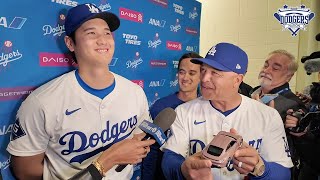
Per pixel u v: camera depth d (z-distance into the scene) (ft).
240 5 10.23
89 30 3.55
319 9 9.05
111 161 3.36
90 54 3.57
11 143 3.45
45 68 4.06
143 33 6.10
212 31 11.05
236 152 2.93
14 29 3.64
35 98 3.40
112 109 3.89
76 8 3.66
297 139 4.73
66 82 3.64
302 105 5.47
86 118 3.67
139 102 4.30
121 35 5.45
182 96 6.44
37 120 3.37
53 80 3.76
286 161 3.62
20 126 3.38
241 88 8.00
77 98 3.63
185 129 3.99
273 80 6.12
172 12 7.16
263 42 9.92
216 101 3.86
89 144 3.72
